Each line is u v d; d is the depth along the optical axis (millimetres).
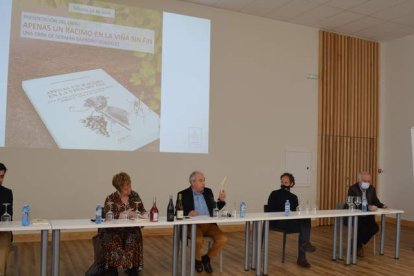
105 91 5891
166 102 6297
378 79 8375
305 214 4410
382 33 7859
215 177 6664
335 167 7777
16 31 5430
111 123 5906
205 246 5379
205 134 6574
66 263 4434
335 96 7828
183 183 6387
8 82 5363
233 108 6863
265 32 7191
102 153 5840
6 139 5340
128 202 3893
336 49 7875
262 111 7113
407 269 4508
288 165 7301
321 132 7645
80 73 5750
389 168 8211
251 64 7047
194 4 6578
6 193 3666
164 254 4949
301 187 7398
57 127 5602
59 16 5668
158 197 6195
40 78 5531
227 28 6852
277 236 6285
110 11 5973
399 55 8133
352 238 4816
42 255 3217
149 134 6152
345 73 7961
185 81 6449
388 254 5250
